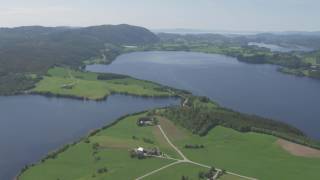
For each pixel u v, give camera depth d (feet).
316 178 634.84
